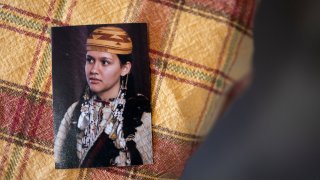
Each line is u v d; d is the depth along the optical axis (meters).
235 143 0.84
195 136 0.47
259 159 0.84
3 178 0.45
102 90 0.45
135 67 0.45
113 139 0.45
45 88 0.45
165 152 0.46
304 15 0.85
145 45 0.46
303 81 0.86
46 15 0.46
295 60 0.86
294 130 0.84
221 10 0.47
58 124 0.45
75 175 0.45
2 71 0.45
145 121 0.46
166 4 0.46
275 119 0.84
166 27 0.46
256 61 0.84
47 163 0.45
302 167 0.84
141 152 0.46
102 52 0.45
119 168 0.46
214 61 0.46
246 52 0.49
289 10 0.83
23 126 0.45
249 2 0.48
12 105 0.45
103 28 0.46
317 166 0.84
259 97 0.84
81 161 0.45
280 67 0.85
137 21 0.46
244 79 0.52
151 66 0.46
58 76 0.45
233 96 0.52
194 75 0.46
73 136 0.45
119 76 0.45
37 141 0.45
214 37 0.46
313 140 0.84
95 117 0.45
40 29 0.46
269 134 0.84
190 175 0.84
